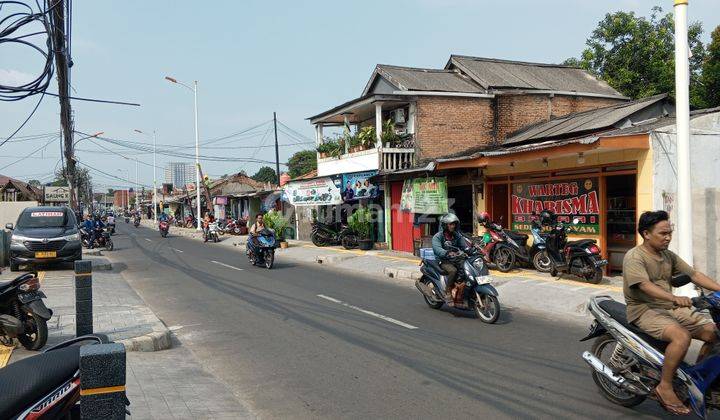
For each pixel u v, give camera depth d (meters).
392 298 10.80
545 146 11.84
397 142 20.34
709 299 4.23
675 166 10.95
